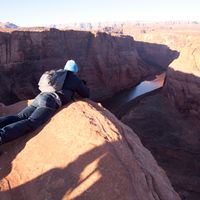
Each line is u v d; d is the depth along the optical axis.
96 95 64.88
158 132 37.66
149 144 34.59
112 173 4.99
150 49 106.75
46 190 4.90
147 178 5.41
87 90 6.73
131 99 62.81
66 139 5.64
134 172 5.25
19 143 5.84
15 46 48.12
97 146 5.37
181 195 23.89
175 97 47.22
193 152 31.45
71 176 5.03
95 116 6.14
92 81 66.44
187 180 26.25
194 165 28.91
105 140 5.48
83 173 5.03
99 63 68.25
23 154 5.59
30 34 51.59
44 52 54.12
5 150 5.76
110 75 70.94
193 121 39.59
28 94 48.44
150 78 83.44
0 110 7.58
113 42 76.56
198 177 26.70
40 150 5.57
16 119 6.00
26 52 50.31
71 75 6.43
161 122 40.88
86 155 5.27
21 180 5.12
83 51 66.38
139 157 5.88
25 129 5.78
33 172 5.21
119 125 6.50
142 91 69.06
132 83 77.56
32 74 50.62
